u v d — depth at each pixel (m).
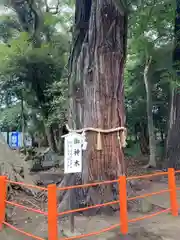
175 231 5.28
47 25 15.26
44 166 14.89
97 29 7.21
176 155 13.07
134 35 13.18
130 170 14.72
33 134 23.36
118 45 7.30
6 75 15.74
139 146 24.44
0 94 19.47
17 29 16.06
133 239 4.88
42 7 15.79
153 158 15.74
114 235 5.06
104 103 6.97
